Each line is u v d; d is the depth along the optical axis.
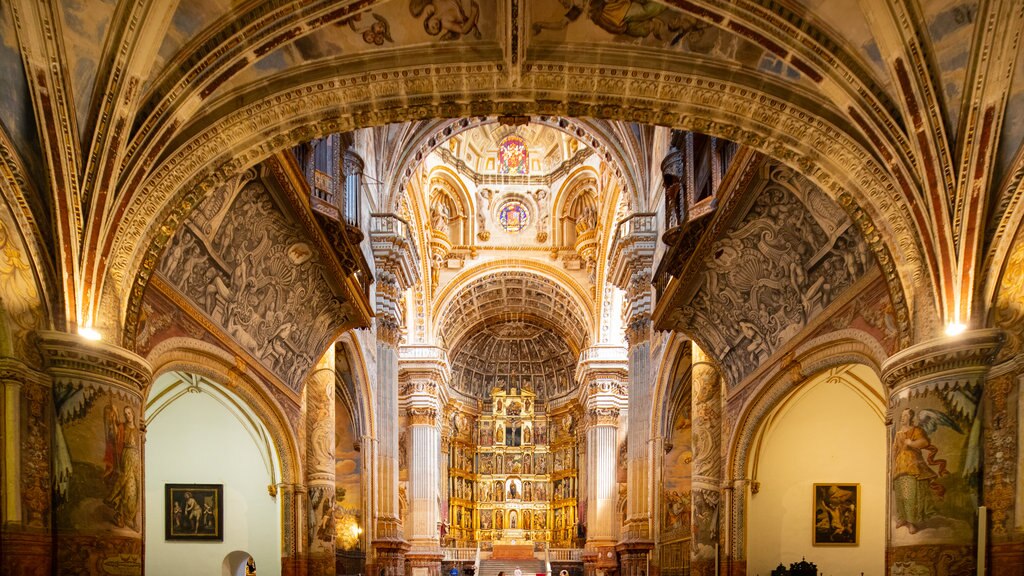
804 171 11.05
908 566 9.59
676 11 10.22
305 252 15.51
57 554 9.45
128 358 10.12
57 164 9.46
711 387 19.12
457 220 42.31
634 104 11.21
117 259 10.23
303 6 9.77
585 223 40.81
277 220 14.34
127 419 10.17
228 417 17.27
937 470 9.48
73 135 9.48
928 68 9.26
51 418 9.61
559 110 11.41
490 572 46.44
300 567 17.17
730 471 16.69
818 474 16.45
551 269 41.91
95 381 9.81
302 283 16.31
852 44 9.66
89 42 9.12
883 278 10.58
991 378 9.42
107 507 9.80
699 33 10.48
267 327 16.00
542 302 45.66
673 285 16.70
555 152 42.44
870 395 15.98
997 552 9.04
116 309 10.27
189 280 12.85
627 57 10.88
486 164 43.22
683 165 16.38
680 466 23.62
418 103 11.27
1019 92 9.06
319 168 16.25
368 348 25.20
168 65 9.79
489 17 10.43
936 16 8.91
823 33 9.68
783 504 16.47
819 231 12.79
